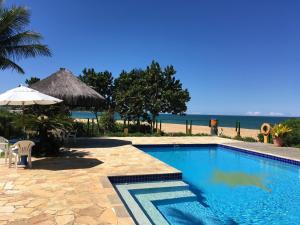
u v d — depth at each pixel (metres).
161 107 24.00
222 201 8.00
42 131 11.27
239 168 12.34
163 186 8.15
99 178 7.76
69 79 15.37
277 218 6.86
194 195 7.84
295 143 16.59
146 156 11.53
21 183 7.16
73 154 11.83
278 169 12.21
